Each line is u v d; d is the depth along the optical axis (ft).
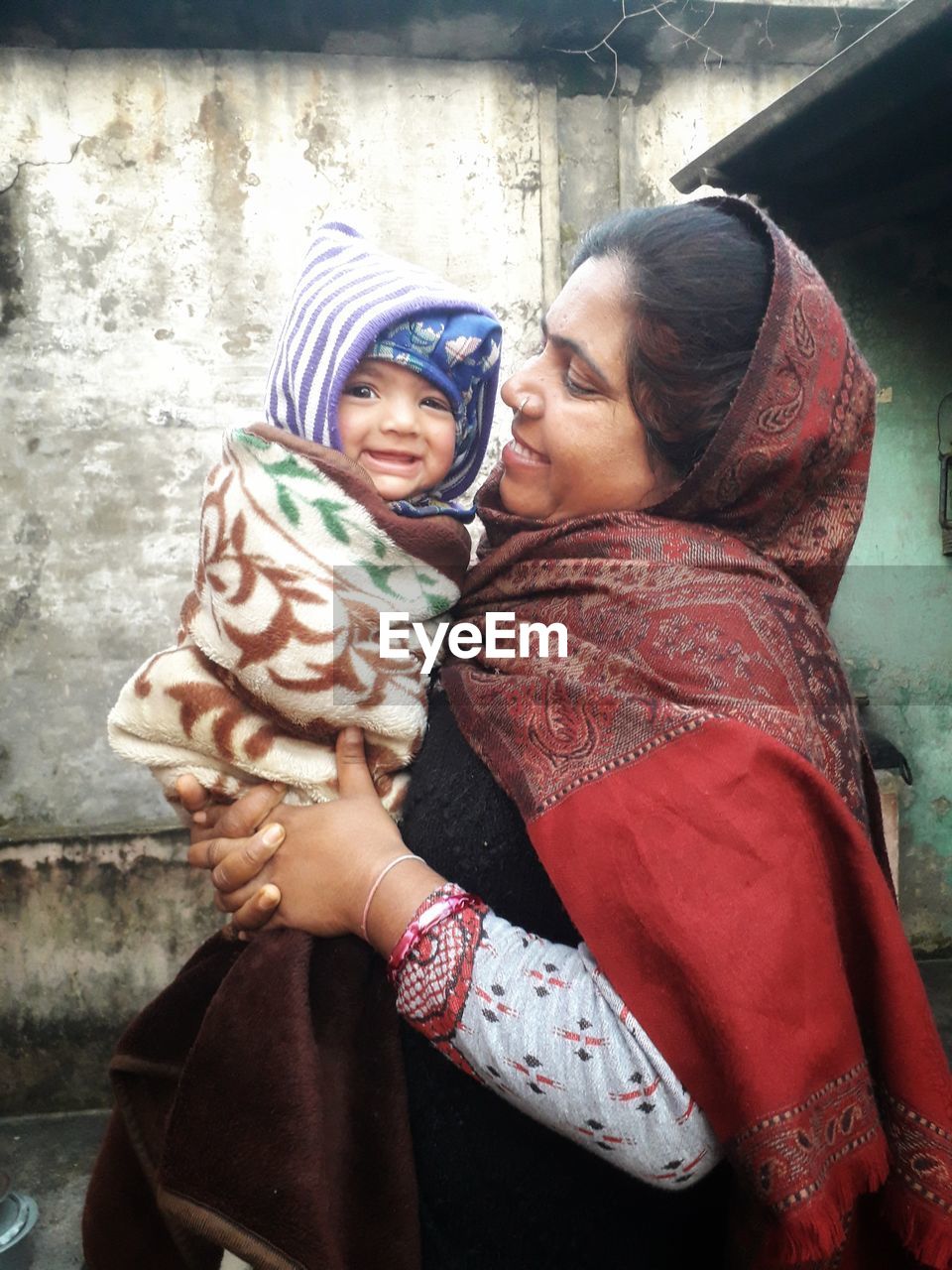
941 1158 2.61
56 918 11.44
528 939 2.68
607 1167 2.94
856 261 12.22
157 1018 3.52
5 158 10.99
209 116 11.24
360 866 2.89
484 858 2.96
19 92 10.96
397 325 3.62
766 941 2.35
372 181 11.55
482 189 11.74
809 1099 2.31
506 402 3.43
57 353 11.26
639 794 2.53
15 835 11.52
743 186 11.08
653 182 12.19
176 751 3.38
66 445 11.37
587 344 3.11
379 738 3.24
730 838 2.43
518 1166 2.95
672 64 12.12
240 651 3.10
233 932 3.49
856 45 8.39
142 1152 3.54
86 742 11.64
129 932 11.55
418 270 3.94
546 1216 2.95
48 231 11.14
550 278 11.92
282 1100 2.89
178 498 11.57
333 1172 2.94
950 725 13.30
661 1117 2.34
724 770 2.51
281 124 11.35
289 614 3.08
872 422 3.19
